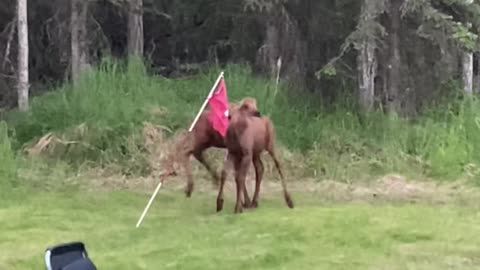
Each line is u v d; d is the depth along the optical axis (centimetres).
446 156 2059
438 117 2333
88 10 2644
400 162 2084
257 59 2588
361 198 1808
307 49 2572
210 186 1945
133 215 1599
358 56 2339
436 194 1847
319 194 1855
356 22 2430
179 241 1347
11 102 2730
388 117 2264
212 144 1611
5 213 1593
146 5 2920
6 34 2728
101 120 2211
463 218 1516
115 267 1195
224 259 1227
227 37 2802
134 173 2062
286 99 2383
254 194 1697
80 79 2383
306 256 1246
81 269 742
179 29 2923
